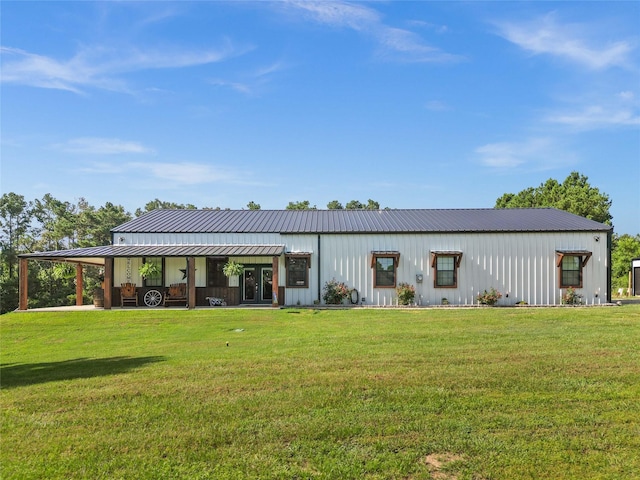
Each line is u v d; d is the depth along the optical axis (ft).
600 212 136.56
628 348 32.83
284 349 35.35
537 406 21.01
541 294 75.36
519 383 24.25
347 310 67.46
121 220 171.53
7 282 122.52
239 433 18.69
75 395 24.13
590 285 75.36
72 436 18.78
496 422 19.29
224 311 67.15
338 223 82.84
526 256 75.61
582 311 61.21
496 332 41.55
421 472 15.58
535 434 18.15
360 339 39.17
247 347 37.24
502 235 75.77
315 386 24.47
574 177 155.74
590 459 16.21
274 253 72.23
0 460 16.85
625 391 22.77
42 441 18.37
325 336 41.93
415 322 51.44
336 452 16.97
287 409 21.11
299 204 210.59
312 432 18.58
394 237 76.18
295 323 53.83
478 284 75.31
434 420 19.57
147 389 24.75
